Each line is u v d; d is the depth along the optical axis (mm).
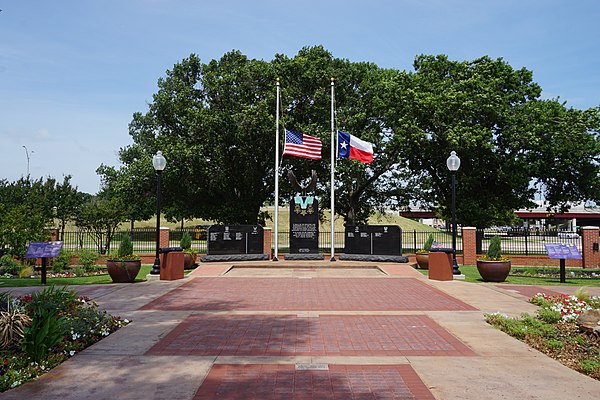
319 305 12172
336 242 41625
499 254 17844
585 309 10047
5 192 33000
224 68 31953
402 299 13125
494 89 27375
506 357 7410
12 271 20500
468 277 19062
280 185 32344
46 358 6961
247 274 19500
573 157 27594
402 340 8461
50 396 5715
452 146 26812
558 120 27562
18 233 21844
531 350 7809
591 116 27250
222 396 5703
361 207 34344
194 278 18078
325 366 6898
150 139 35938
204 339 8508
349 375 6500
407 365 6965
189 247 23031
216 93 31391
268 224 56188
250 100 31188
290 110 30547
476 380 6293
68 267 22547
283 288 15398
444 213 32906
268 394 5766
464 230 25000
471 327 9539
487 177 29703
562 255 17406
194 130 30312
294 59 29766
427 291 14664
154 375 6484
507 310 11430
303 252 24188
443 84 28375
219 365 6941
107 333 8812
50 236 23547
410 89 28016
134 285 16047
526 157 27688
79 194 36406
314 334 8898
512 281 17766
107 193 50625
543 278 19297
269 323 9898
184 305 12172
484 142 26328
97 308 11422
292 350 7770
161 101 32312
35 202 30469
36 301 8414
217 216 34062
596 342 8047
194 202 34656
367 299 13133
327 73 29578
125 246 17625
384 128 31547
